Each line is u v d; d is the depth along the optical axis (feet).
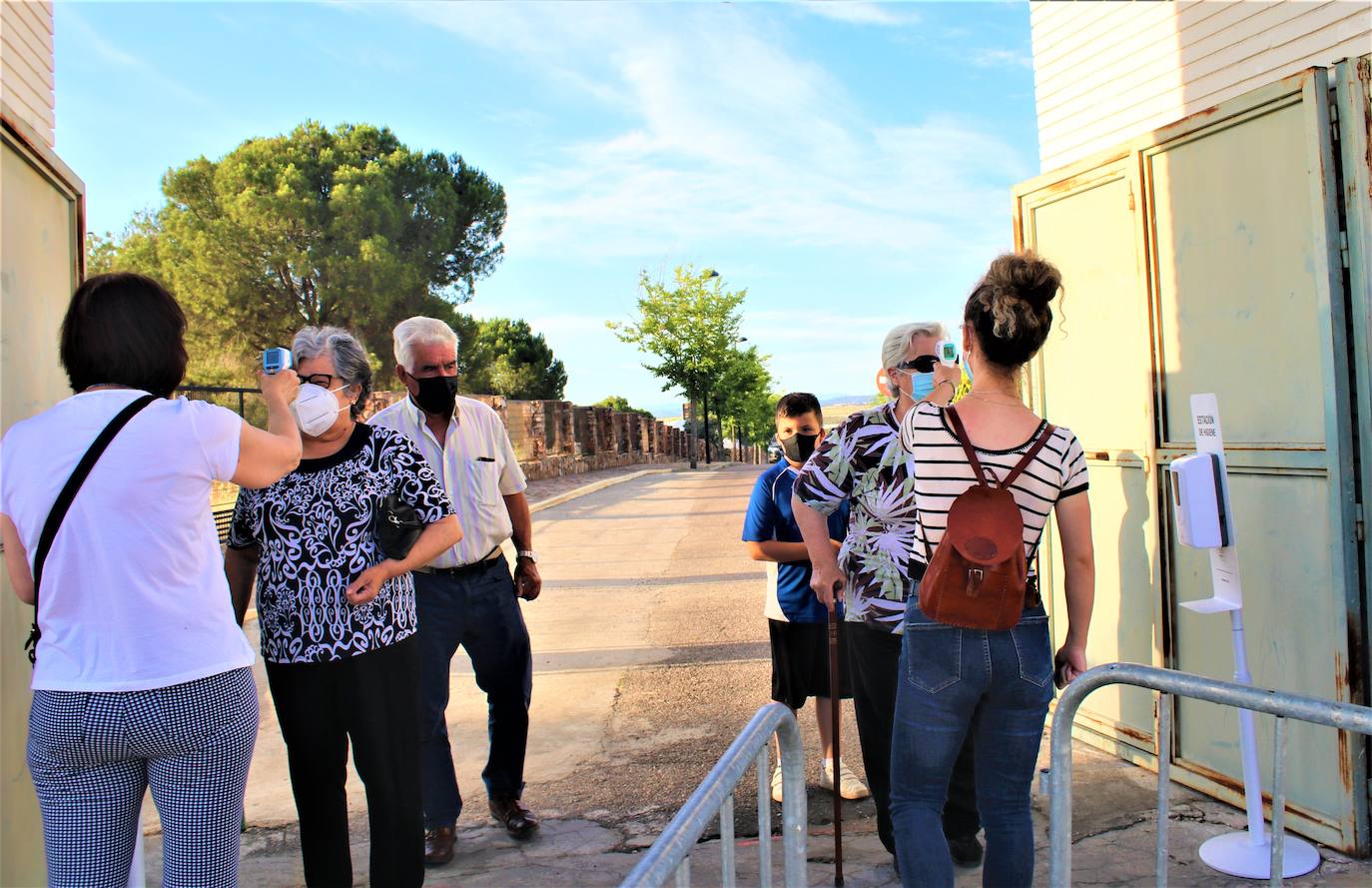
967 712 7.95
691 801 5.21
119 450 6.79
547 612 28.12
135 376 7.15
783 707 6.59
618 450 120.37
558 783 14.88
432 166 112.98
